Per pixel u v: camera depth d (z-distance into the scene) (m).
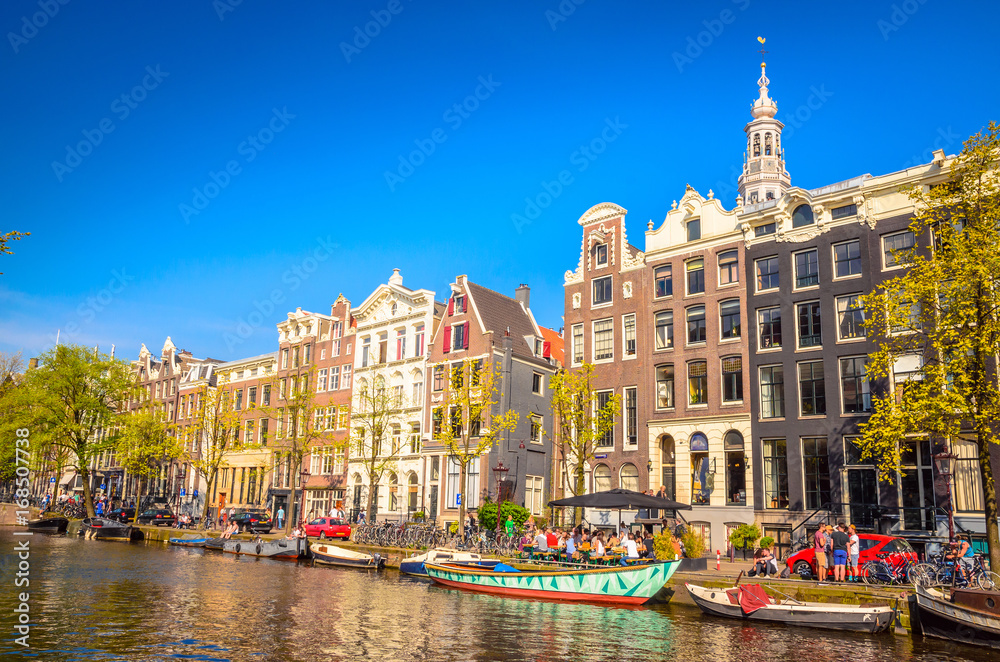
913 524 29.73
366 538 40.84
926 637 20.03
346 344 59.28
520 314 52.81
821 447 33.12
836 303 33.78
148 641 18.14
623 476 39.59
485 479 45.16
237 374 70.50
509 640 19.48
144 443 63.31
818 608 21.17
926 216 25.02
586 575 25.64
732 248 37.62
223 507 63.16
